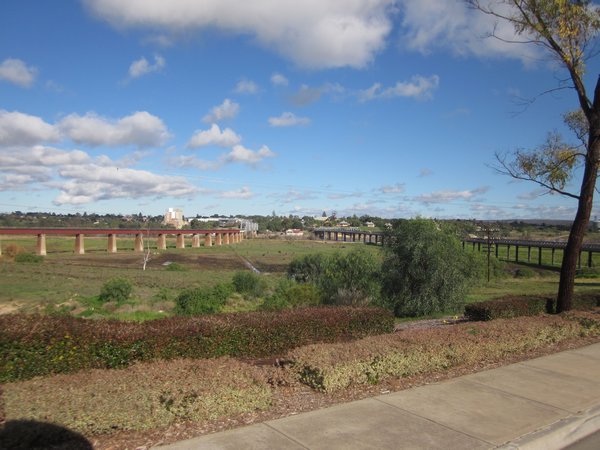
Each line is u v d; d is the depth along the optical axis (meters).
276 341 9.07
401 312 22.61
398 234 22.66
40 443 4.48
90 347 7.04
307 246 141.62
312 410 5.73
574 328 10.55
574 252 14.00
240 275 35.16
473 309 13.80
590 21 13.09
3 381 6.39
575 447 5.12
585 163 13.85
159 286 44.22
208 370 5.99
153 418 4.95
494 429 5.22
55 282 44.62
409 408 5.84
